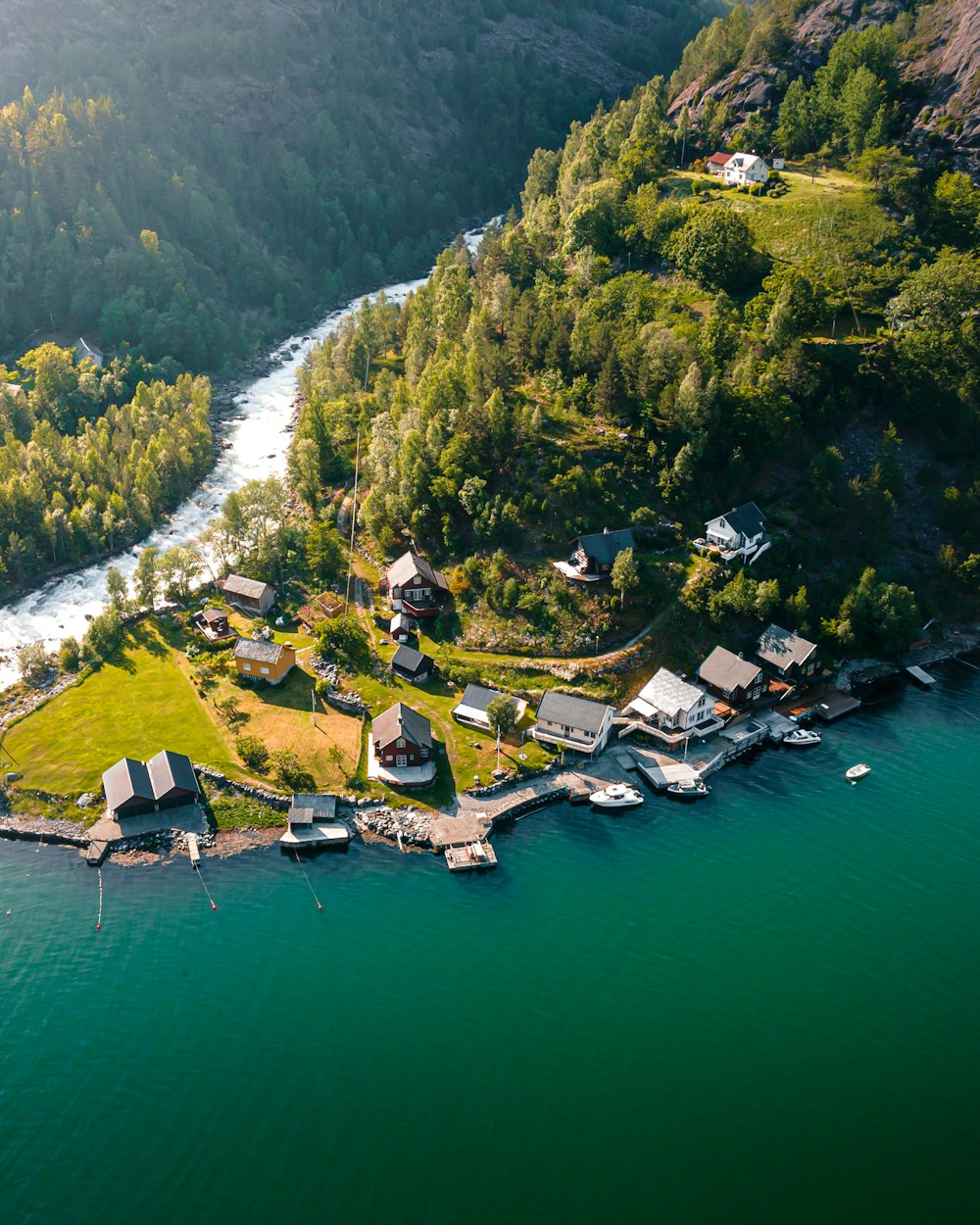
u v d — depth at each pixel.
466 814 123.50
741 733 139.00
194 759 130.88
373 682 145.12
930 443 182.75
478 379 178.38
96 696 142.75
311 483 188.62
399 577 156.75
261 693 143.62
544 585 153.75
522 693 142.00
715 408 165.38
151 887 113.00
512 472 166.88
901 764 135.00
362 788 127.12
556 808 127.12
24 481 185.25
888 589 154.88
